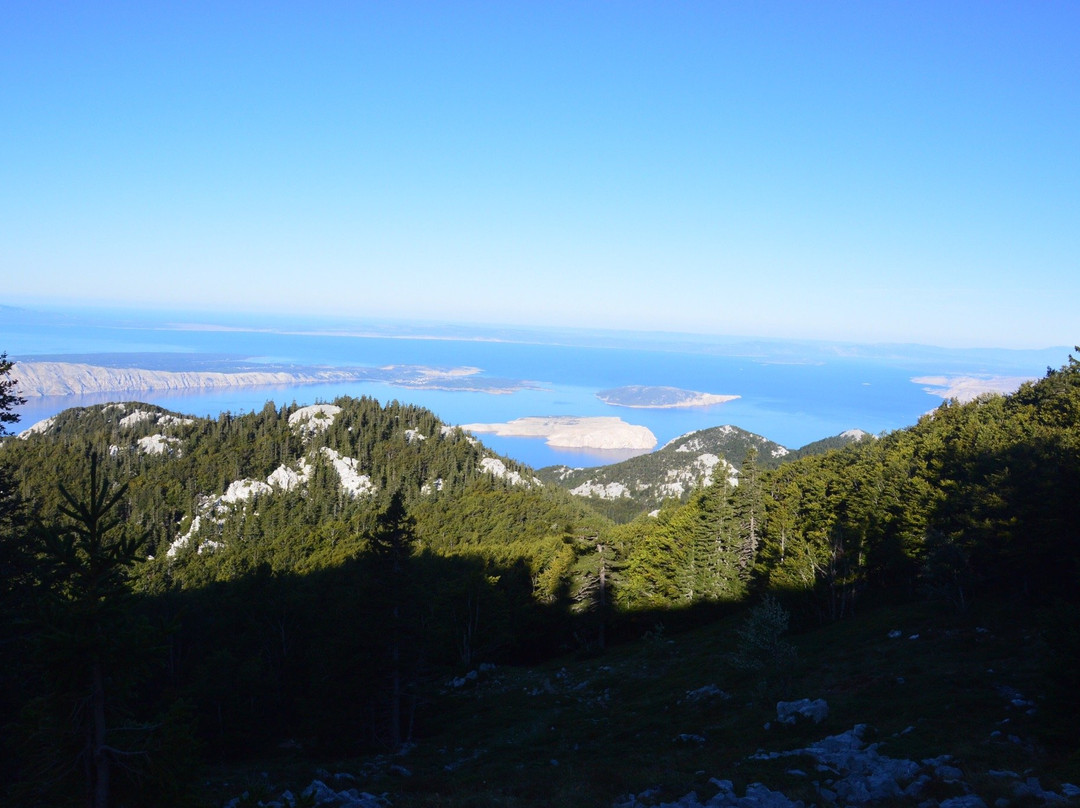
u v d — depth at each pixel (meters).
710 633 61.31
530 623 76.25
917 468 70.81
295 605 60.28
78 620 15.52
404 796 27.20
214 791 27.30
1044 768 22.48
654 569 75.88
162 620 17.34
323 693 40.59
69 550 15.95
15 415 31.98
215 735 44.09
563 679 56.28
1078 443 48.88
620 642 72.62
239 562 109.44
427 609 47.00
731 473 91.69
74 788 16.14
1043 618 27.11
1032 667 33.44
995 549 47.22
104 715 16.47
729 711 37.75
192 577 108.00
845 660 43.16
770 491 86.56
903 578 60.59
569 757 34.25
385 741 41.56
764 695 38.34
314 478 164.50
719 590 70.25
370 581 39.91
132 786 16.36
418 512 146.38
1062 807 18.86
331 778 30.75
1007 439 62.22
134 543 16.70
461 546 118.25
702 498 84.94
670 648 59.75
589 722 41.97
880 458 85.56
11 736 19.58
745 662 39.09
